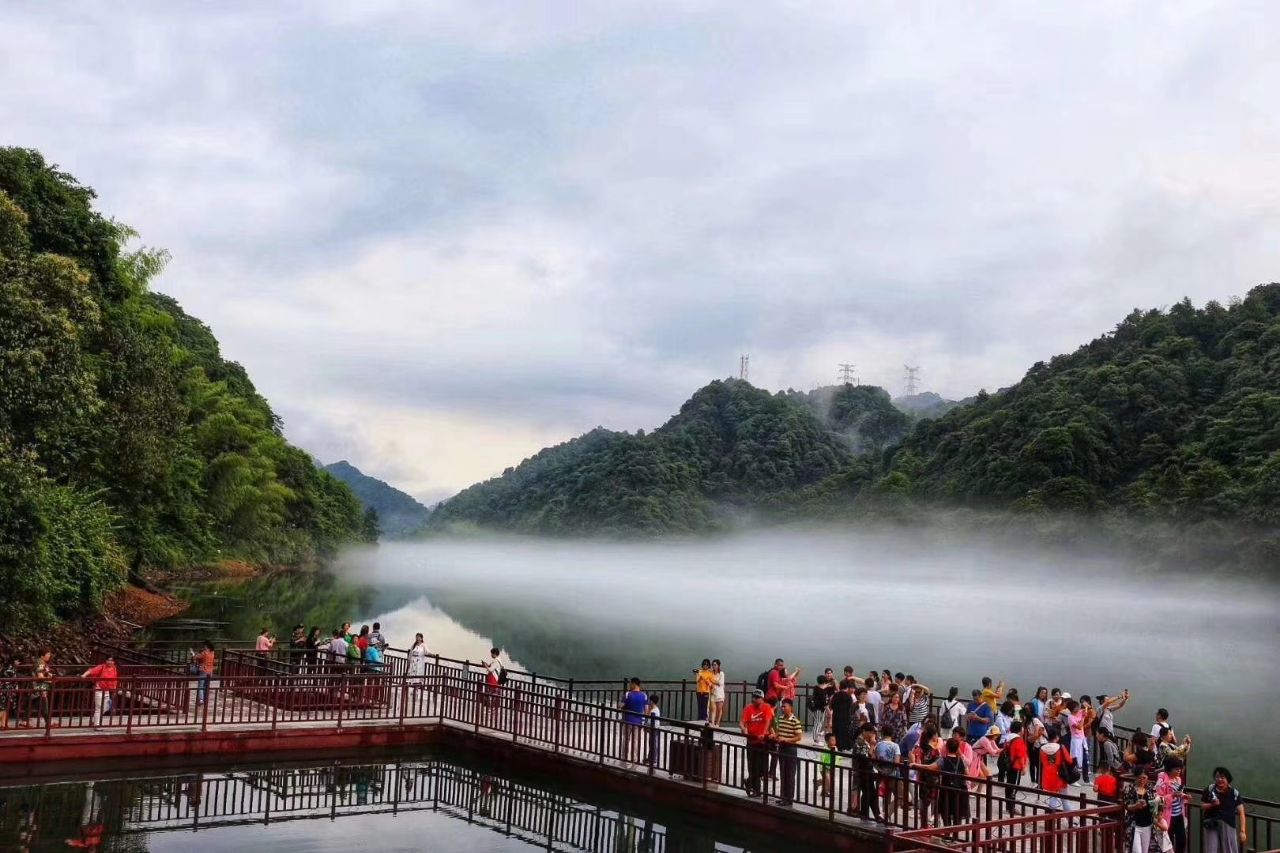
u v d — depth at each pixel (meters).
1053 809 15.64
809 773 21.72
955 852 12.90
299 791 22.08
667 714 29.62
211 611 60.59
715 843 19.83
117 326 40.88
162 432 42.81
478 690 25.86
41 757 21.00
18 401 25.53
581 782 22.53
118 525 47.91
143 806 19.89
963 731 21.67
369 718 25.86
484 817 21.20
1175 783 16.19
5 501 28.20
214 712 23.70
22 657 29.88
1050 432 112.25
